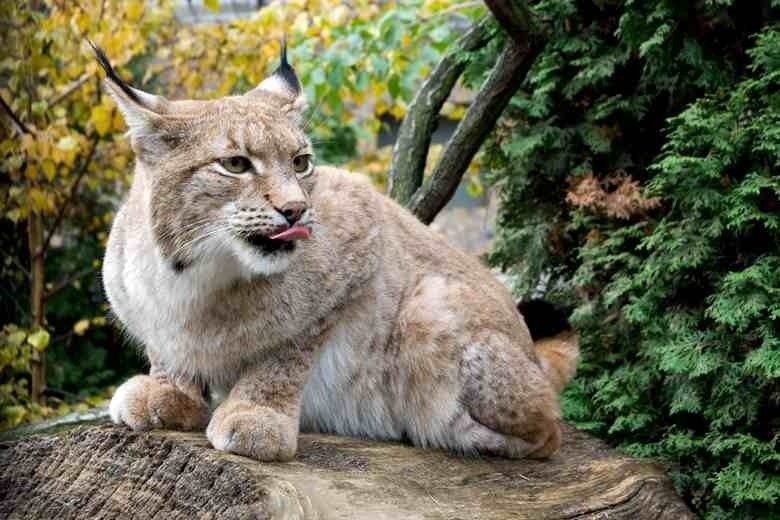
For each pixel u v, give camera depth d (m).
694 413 5.85
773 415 5.54
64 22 8.27
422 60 8.58
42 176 9.45
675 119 5.74
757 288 5.34
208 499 4.06
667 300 5.96
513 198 7.07
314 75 8.34
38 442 4.78
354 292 4.92
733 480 5.30
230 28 9.42
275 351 4.75
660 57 6.13
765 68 5.64
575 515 4.34
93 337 10.70
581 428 6.03
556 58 6.58
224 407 4.54
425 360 5.02
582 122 6.69
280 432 4.36
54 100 8.91
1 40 8.53
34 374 9.15
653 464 5.16
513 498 4.45
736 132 5.54
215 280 4.51
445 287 5.16
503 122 7.10
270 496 3.79
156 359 4.89
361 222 5.01
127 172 10.03
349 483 4.23
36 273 9.30
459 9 8.18
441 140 11.87
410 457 4.82
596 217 6.50
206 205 4.37
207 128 4.40
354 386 5.10
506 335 5.11
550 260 6.89
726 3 5.87
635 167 6.59
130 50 8.86
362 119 11.91
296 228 4.33
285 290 4.64
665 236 5.85
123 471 4.44
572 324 6.43
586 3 6.59
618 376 6.13
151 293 4.61
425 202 6.73
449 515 4.05
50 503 4.65
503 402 4.93
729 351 5.54
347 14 8.88
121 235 4.82
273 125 4.47
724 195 5.60
